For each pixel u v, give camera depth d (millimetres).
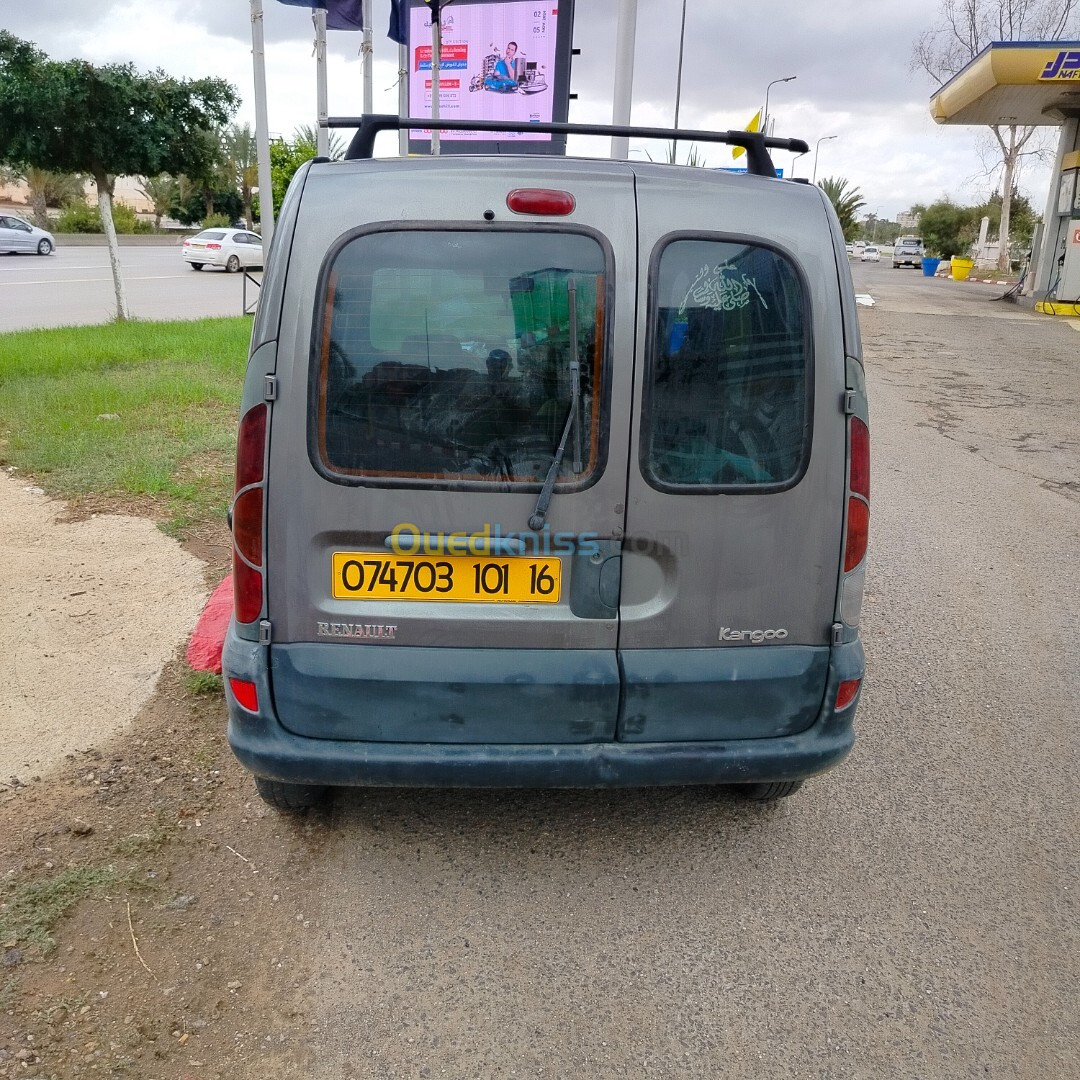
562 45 11531
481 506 2719
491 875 3213
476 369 2674
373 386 2662
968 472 8617
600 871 3262
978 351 16422
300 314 2617
